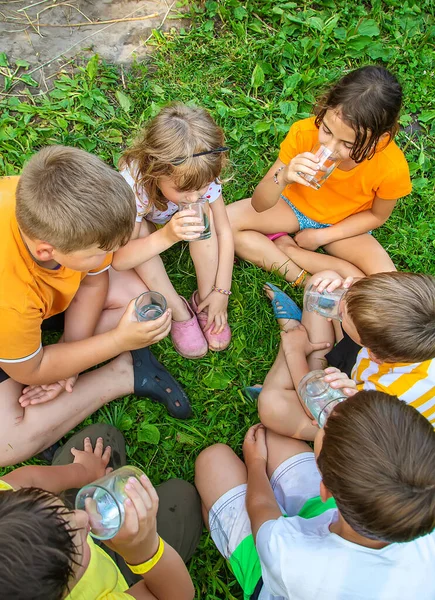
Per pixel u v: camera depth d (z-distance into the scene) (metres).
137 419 2.46
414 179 3.13
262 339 2.71
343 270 2.75
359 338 1.92
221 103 3.13
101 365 2.52
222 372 2.59
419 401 1.94
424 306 1.77
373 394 1.50
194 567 2.18
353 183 2.56
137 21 3.39
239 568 1.95
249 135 3.13
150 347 2.60
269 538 1.69
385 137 2.32
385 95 2.11
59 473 1.96
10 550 1.05
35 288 1.90
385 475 1.33
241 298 2.75
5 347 1.90
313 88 3.31
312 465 2.16
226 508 2.07
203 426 2.48
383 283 1.84
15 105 2.99
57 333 2.57
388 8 3.66
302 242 2.81
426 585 1.49
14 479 1.84
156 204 2.38
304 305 2.63
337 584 1.50
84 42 3.29
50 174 1.66
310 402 2.06
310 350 2.54
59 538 1.11
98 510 1.41
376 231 3.00
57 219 1.62
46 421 2.18
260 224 2.78
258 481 2.09
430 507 1.32
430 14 3.69
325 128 2.25
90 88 3.11
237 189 3.00
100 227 1.66
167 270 2.80
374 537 1.41
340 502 1.41
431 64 3.49
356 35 3.44
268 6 3.47
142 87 3.16
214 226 2.58
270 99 3.29
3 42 3.22
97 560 1.57
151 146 2.08
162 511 2.06
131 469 1.58
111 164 2.97
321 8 3.59
